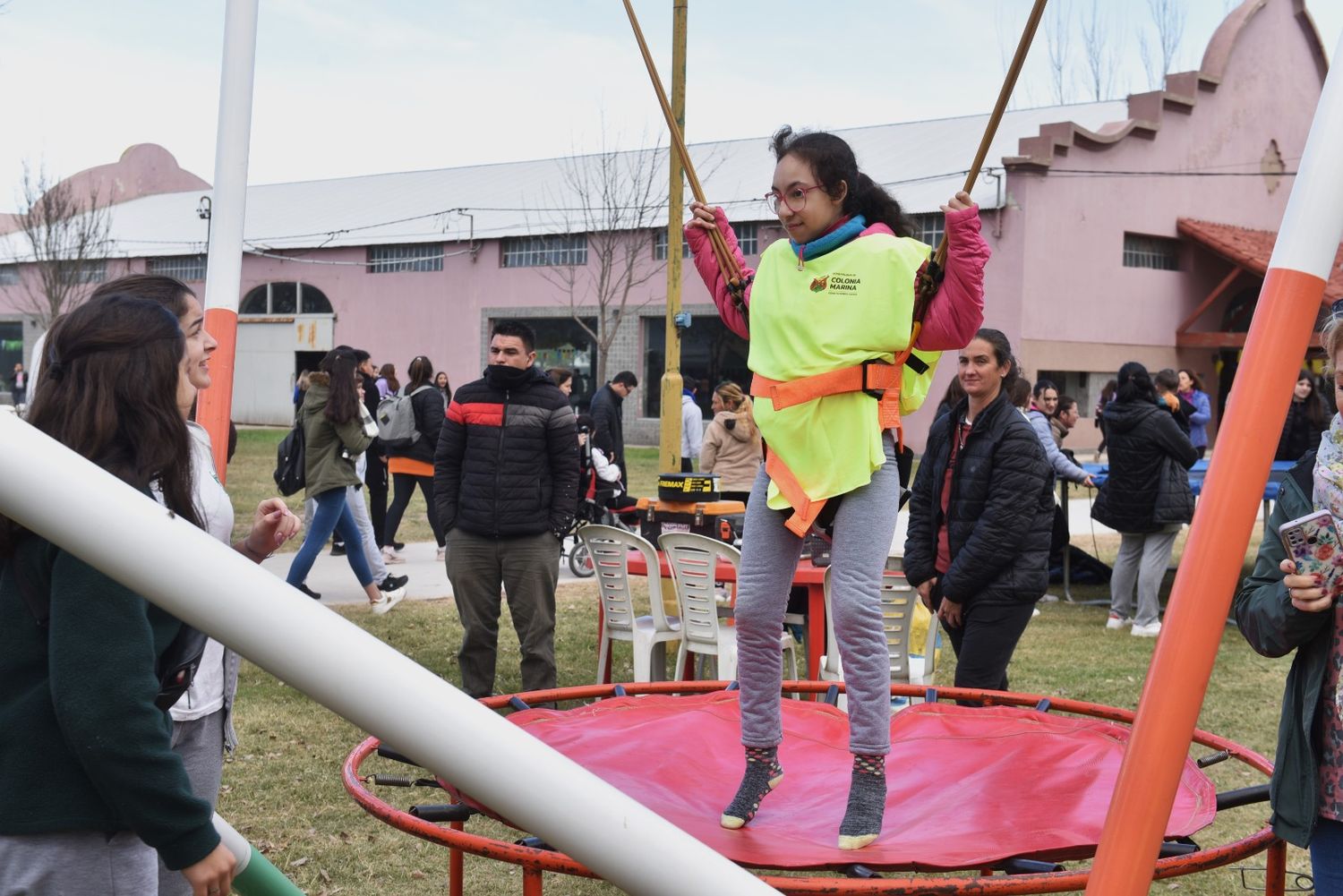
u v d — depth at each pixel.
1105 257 26.72
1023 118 28.86
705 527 6.93
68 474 0.98
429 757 0.99
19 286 40.34
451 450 6.37
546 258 30.75
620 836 1.01
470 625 6.36
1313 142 1.46
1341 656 2.38
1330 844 2.43
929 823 3.06
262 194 38.72
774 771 3.06
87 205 41.97
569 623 9.13
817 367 2.79
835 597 2.87
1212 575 1.41
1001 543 4.56
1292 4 30.11
